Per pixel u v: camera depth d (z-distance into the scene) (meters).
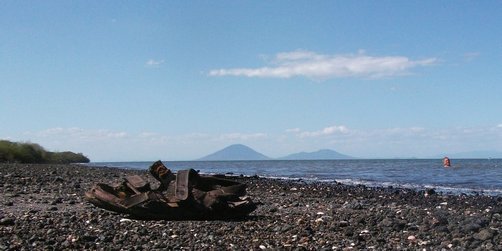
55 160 97.12
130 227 12.83
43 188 23.72
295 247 10.70
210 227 13.05
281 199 21.84
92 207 16.89
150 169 15.39
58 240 10.94
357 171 69.88
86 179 32.72
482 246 10.93
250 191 26.45
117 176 38.12
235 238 11.65
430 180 42.34
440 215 15.34
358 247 10.86
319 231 12.64
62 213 15.16
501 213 17.12
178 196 14.09
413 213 16.05
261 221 14.27
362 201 21.00
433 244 11.20
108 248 10.33
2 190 22.16
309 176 52.47
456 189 31.03
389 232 12.58
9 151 80.44
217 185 15.45
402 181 40.78
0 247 10.09
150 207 13.93
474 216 15.44
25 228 12.30
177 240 11.38
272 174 59.97
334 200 21.47
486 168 77.00
